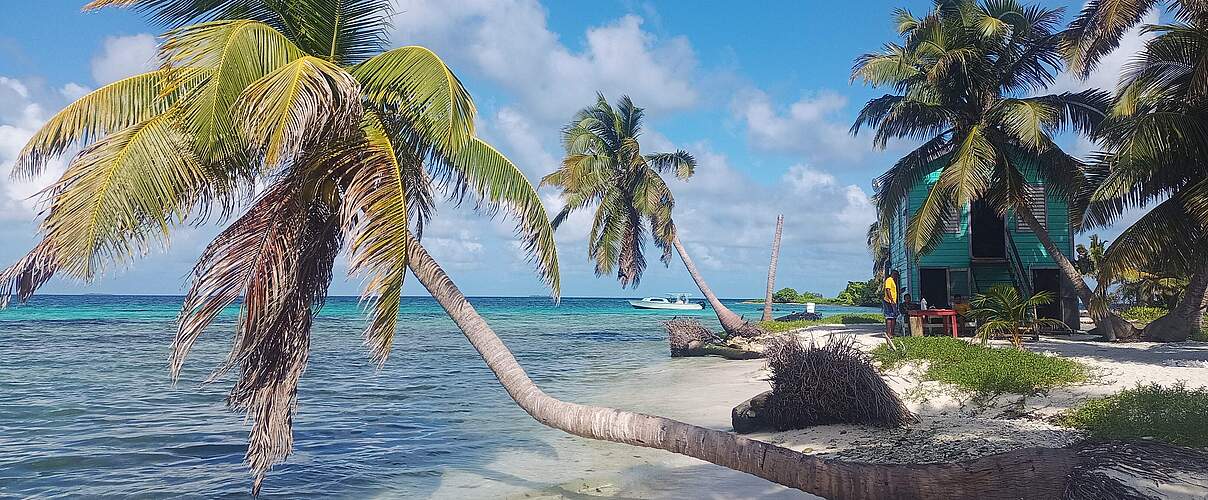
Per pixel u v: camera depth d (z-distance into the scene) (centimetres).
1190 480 581
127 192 630
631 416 711
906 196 2848
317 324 5509
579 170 3609
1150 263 1612
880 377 1055
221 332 4209
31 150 687
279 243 652
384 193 640
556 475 936
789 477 634
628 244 3875
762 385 1708
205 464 1027
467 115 692
